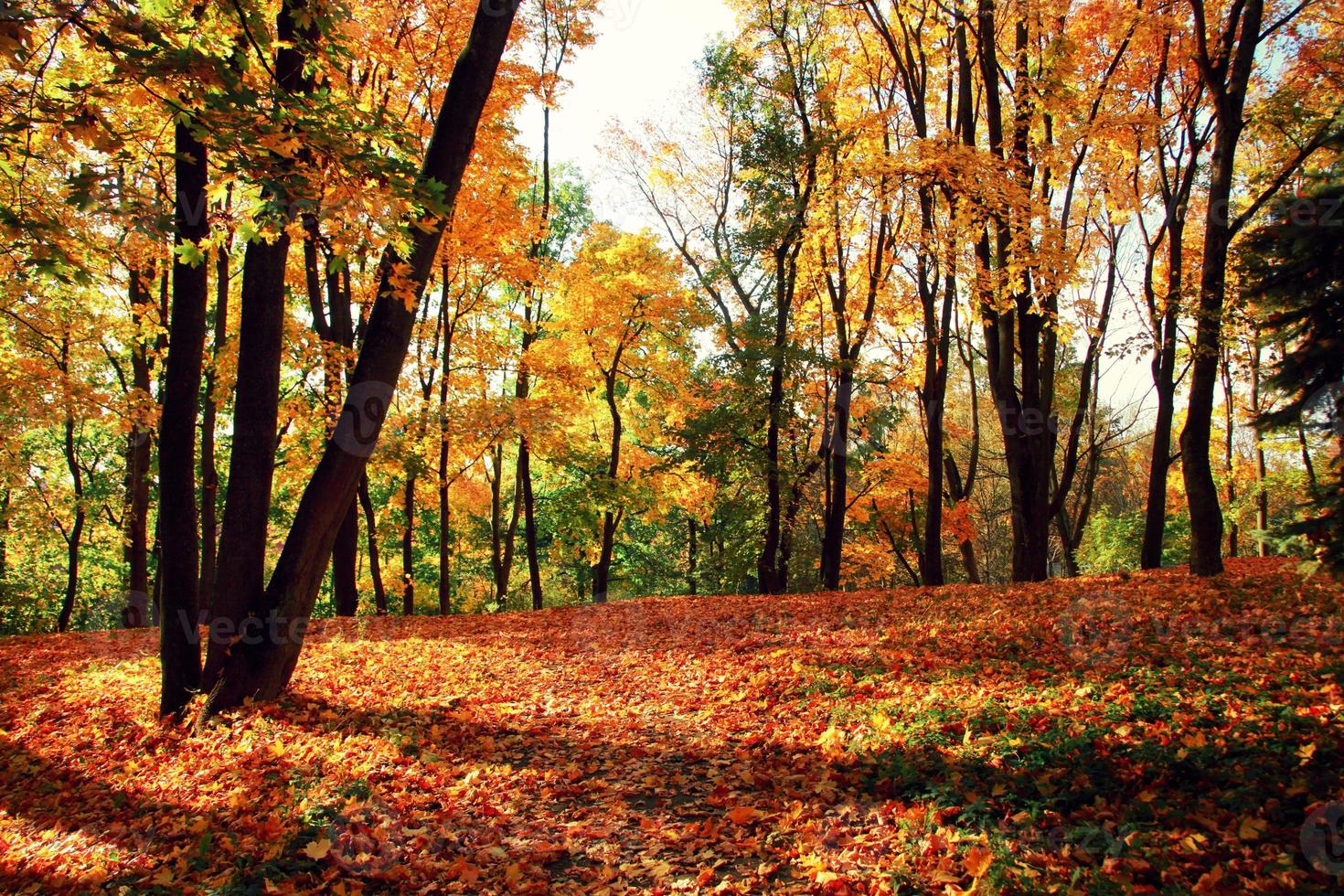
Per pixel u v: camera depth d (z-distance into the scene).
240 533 7.75
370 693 8.46
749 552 22.61
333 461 7.98
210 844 4.63
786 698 7.55
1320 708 5.03
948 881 3.65
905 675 7.71
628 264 21.69
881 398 22.92
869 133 17.45
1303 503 5.48
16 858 4.95
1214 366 11.24
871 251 18.89
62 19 4.95
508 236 17.11
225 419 24.02
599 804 5.38
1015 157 13.62
